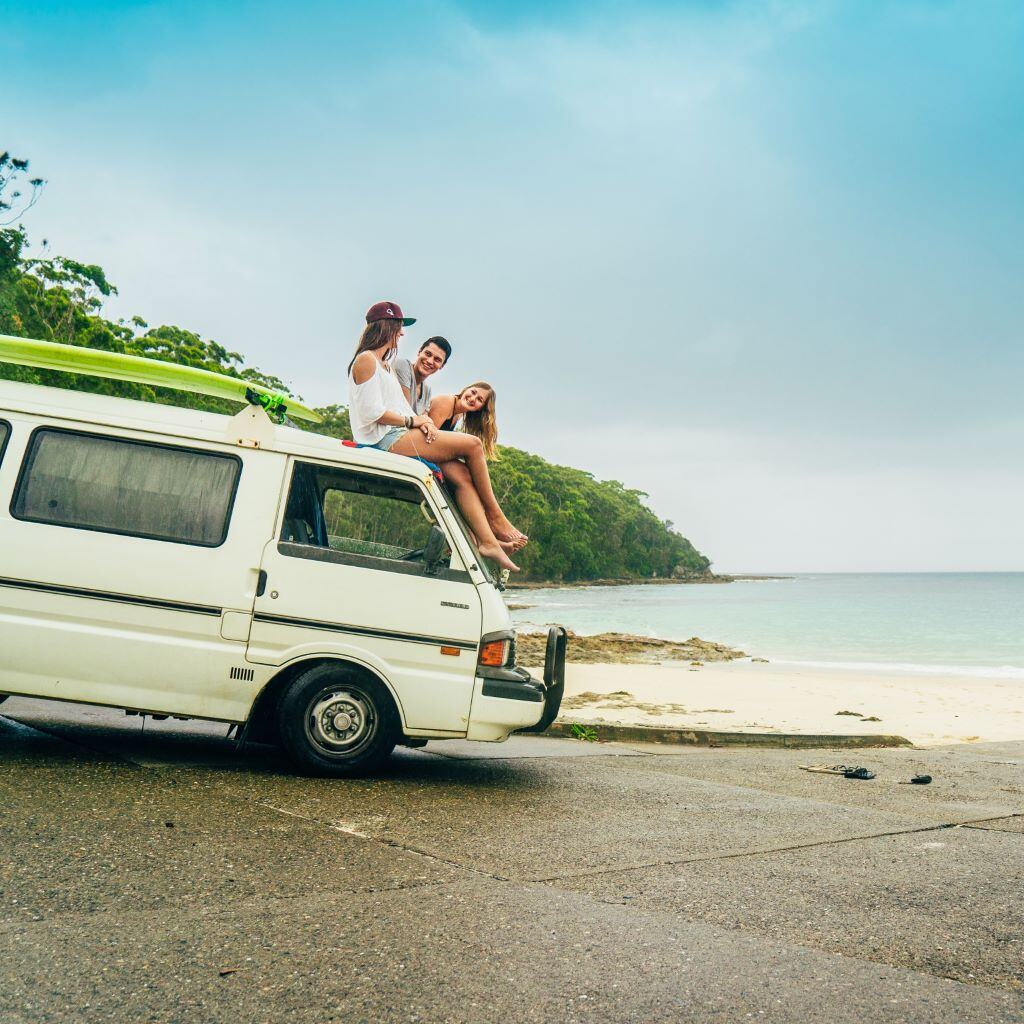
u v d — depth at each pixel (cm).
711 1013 302
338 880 415
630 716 1212
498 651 643
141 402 648
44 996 288
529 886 427
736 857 505
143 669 611
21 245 3325
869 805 693
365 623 629
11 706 872
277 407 650
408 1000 301
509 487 13925
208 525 627
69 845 434
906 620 5194
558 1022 291
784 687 1744
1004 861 527
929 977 343
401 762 739
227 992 299
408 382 734
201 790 563
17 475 616
